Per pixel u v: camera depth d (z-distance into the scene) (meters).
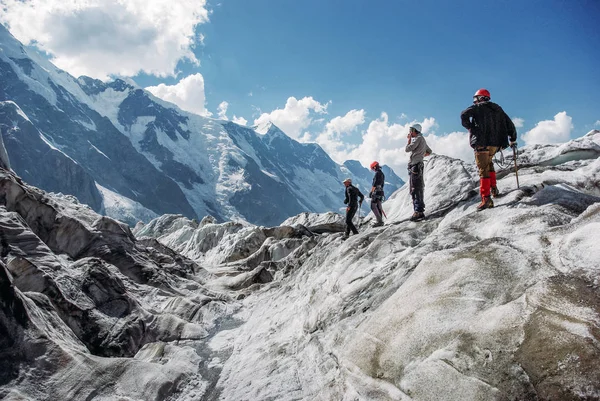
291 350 5.66
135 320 7.30
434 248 5.22
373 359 3.74
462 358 3.03
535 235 3.95
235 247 23.80
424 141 8.04
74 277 7.23
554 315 2.80
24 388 4.28
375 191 10.37
